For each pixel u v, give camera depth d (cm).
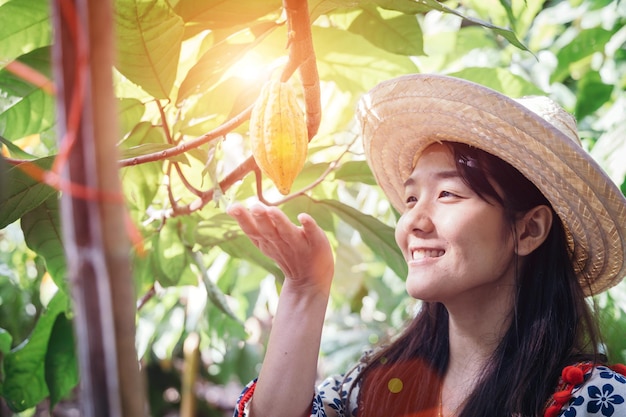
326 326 329
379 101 123
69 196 42
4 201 110
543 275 114
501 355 110
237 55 108
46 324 155
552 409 103
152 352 369
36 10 120
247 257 148
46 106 129
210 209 147
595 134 200
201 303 208
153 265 152
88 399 41
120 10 99
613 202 111
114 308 41
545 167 109
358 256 232
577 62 219
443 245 110
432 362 122
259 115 93
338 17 130
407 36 129
